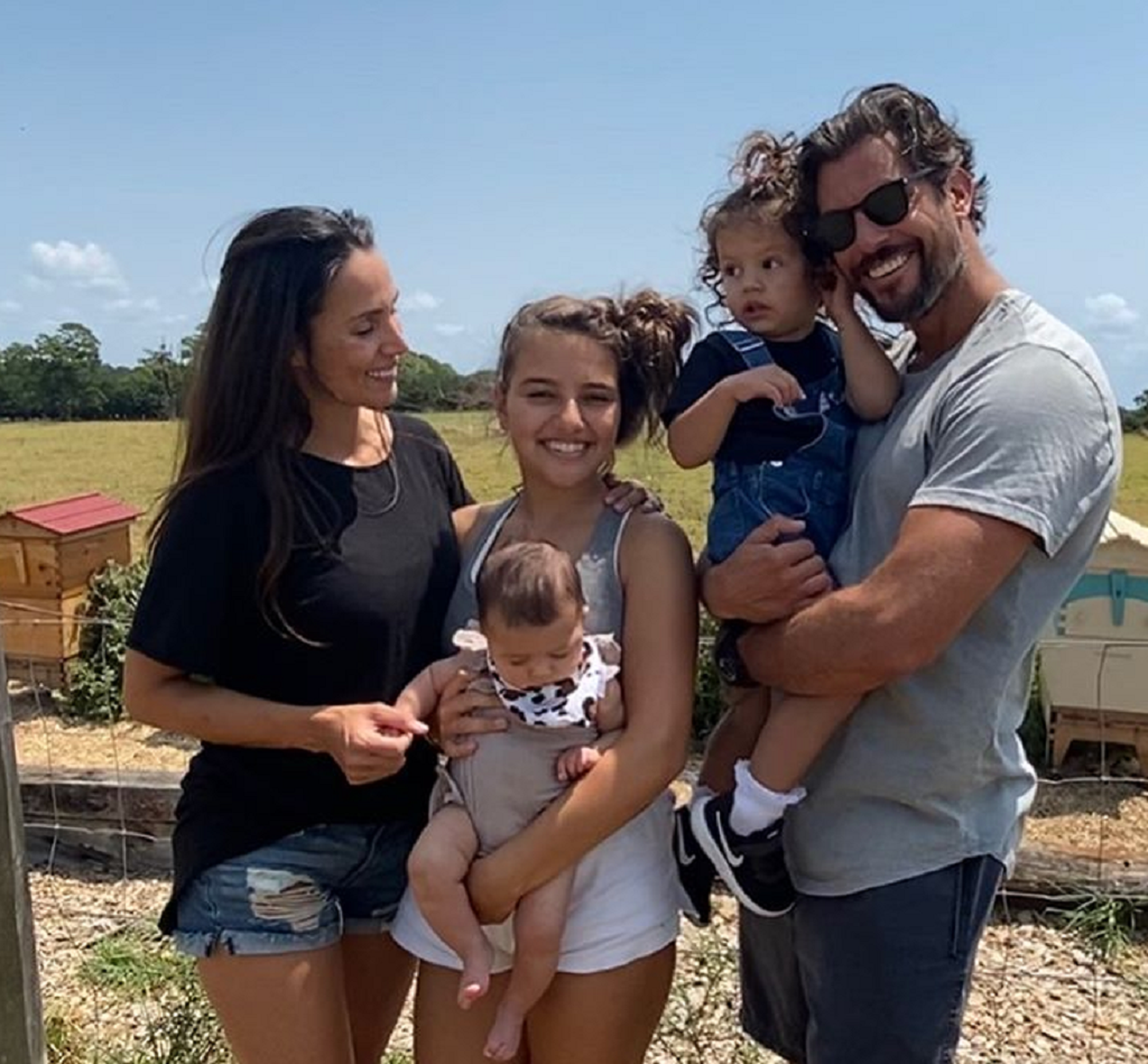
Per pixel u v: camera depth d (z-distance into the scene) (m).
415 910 2.77
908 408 2.61
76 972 5.18
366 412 2.92
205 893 2.77
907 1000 2.59
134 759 8.39
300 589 2.68
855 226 2.56
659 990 2.70
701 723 7.82
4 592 9.43
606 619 2.63
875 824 2.60
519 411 2.67
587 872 2.60
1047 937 5.46
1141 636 7.52
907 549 2.40
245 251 2.69
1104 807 7.20
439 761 2.84
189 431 2.74
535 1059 2.72
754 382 2.71
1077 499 2.41
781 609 2.56
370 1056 3.09
